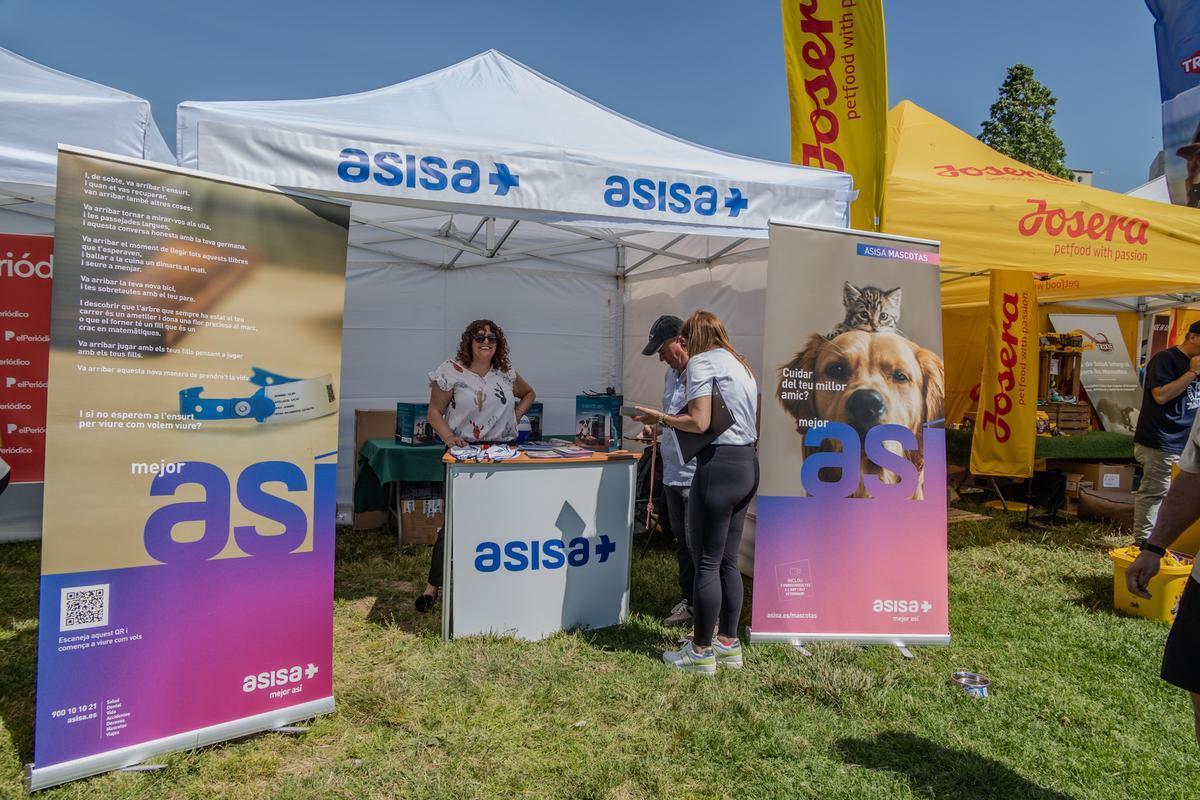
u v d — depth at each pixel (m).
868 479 3.89
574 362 7.38
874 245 3.95
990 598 4.75
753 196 4.08
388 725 2.90
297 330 2.82
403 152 3.42
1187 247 5.00
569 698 3.14
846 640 3.85
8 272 4.82
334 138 3.31
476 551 3.72
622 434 7.19
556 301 7.27
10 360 4.85
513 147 3.64
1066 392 7.95
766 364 3.82
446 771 2.60
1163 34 5.12
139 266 2.46
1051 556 5.84
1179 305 8.76
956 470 8.38
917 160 5.40
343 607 4.27
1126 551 4.61
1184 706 3.24
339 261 2.92
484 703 3.09
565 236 6.89
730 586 3.44
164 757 2.56
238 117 3.15
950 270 6.79
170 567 2.56
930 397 3.99
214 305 2.62
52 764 2.38
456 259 6.73
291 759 2.65
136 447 2.48
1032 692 3.34
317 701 2.92
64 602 2.37
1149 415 5.21
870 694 3.24
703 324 3.38
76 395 2.37
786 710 3.10
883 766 2.70
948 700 3.24
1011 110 22.53
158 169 2.50
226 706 2.70
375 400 6.65
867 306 3.93
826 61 4.72
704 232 4.03
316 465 2.89
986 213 4.68
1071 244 4.76
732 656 3.48
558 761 2.67
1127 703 3.25
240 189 2.68
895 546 3.90
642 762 2.67
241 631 2.72
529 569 3.81
